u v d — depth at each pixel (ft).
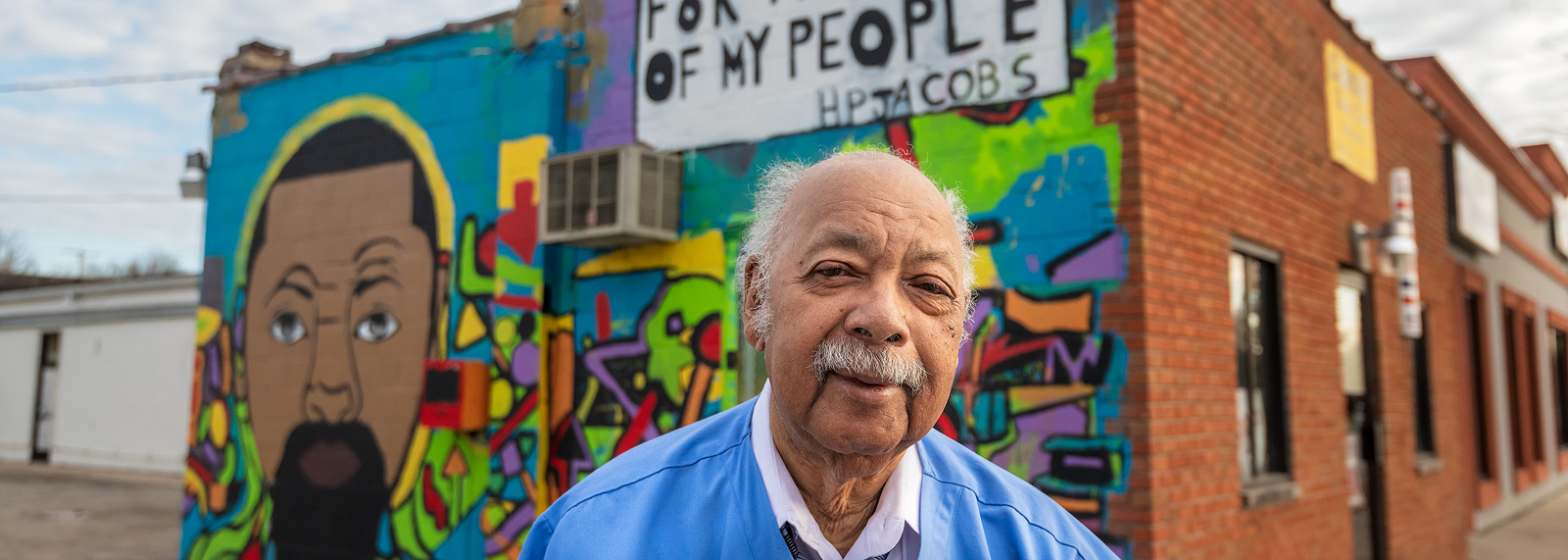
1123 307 14.02
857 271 3.96
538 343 19.13
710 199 17.90
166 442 56.54
